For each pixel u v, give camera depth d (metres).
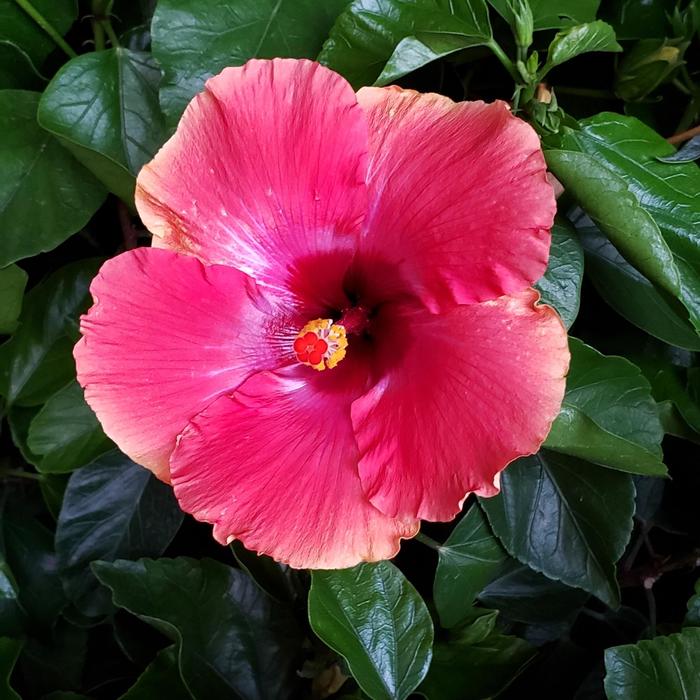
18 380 0.32
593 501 0.31
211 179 0.22
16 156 0.29
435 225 0.22
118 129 0.29
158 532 0.33
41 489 0.35
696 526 0.35
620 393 0.29
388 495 0.22
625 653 0.30
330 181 0.22
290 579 0.32
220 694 0.31
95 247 0.34
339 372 0.25
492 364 0.22
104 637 0.36
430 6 0.26
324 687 0.31
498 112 0.21
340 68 0.26
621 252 0.26
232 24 0.27
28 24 0.30
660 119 0.32
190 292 0.23
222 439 0.24
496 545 0.32
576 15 0.28
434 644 0.32
